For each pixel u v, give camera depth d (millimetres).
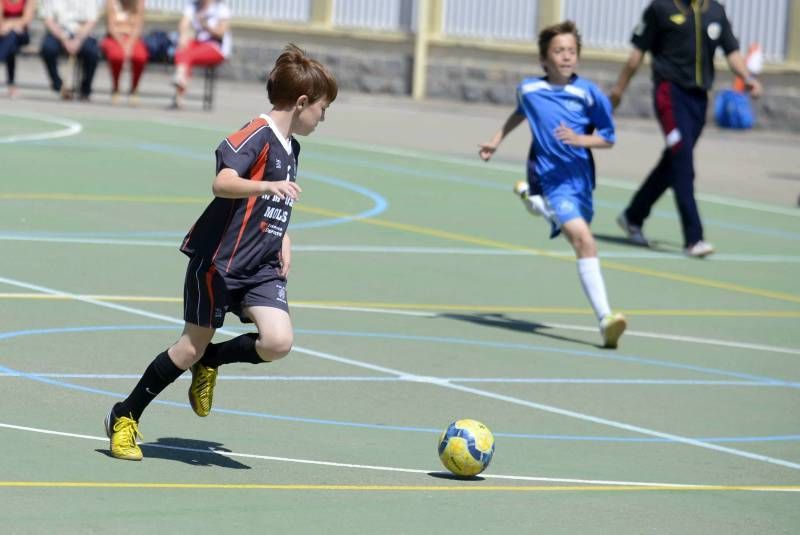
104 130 43812
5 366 16828
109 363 17406
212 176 35906
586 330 22188
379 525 11828
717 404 17797
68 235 26562
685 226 30250
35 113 47062
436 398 17000
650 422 16609
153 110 51562
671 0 29719
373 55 71250
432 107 65125
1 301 20469
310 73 13070
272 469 13453
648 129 60000
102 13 75312
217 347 13367
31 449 13445
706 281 27531
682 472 14422
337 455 14164
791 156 51844
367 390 17141
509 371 18828
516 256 28422
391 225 30844
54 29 52562
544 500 12969
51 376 16547
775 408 17766
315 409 16047
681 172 30000
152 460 13430
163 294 21984
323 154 42219
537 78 22172
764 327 23453
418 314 22234
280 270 13359
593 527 12203
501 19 69000
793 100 61156
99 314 20203
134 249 25625
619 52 65250
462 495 12969
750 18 62438
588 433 15898
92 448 13672
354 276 24891
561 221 21500
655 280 27234
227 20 53531
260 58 73688
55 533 10984
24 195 30672
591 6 66188
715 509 13055
